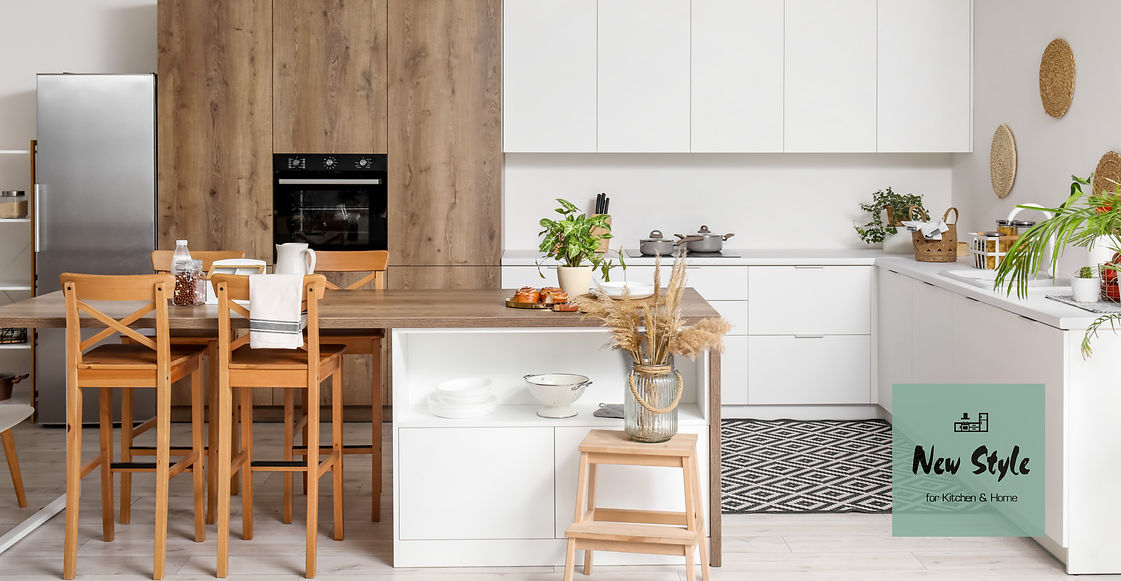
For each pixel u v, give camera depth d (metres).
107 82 5.05
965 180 5.57
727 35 5.39
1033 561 3.22
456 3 5.13
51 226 5.07
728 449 4.66
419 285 5.22
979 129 5.34
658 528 2.90
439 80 5.15
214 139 5.13
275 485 4.12
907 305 4.72
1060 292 3.68
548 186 5.82
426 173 5.18
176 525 3.61
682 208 5.85
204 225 5.16
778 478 4.18
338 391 3.45
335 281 5.22
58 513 3.74
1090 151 4.11
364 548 3.38
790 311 5.24
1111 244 3.52
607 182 5.82
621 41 5.39
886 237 5.67
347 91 5.13
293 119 5.14
